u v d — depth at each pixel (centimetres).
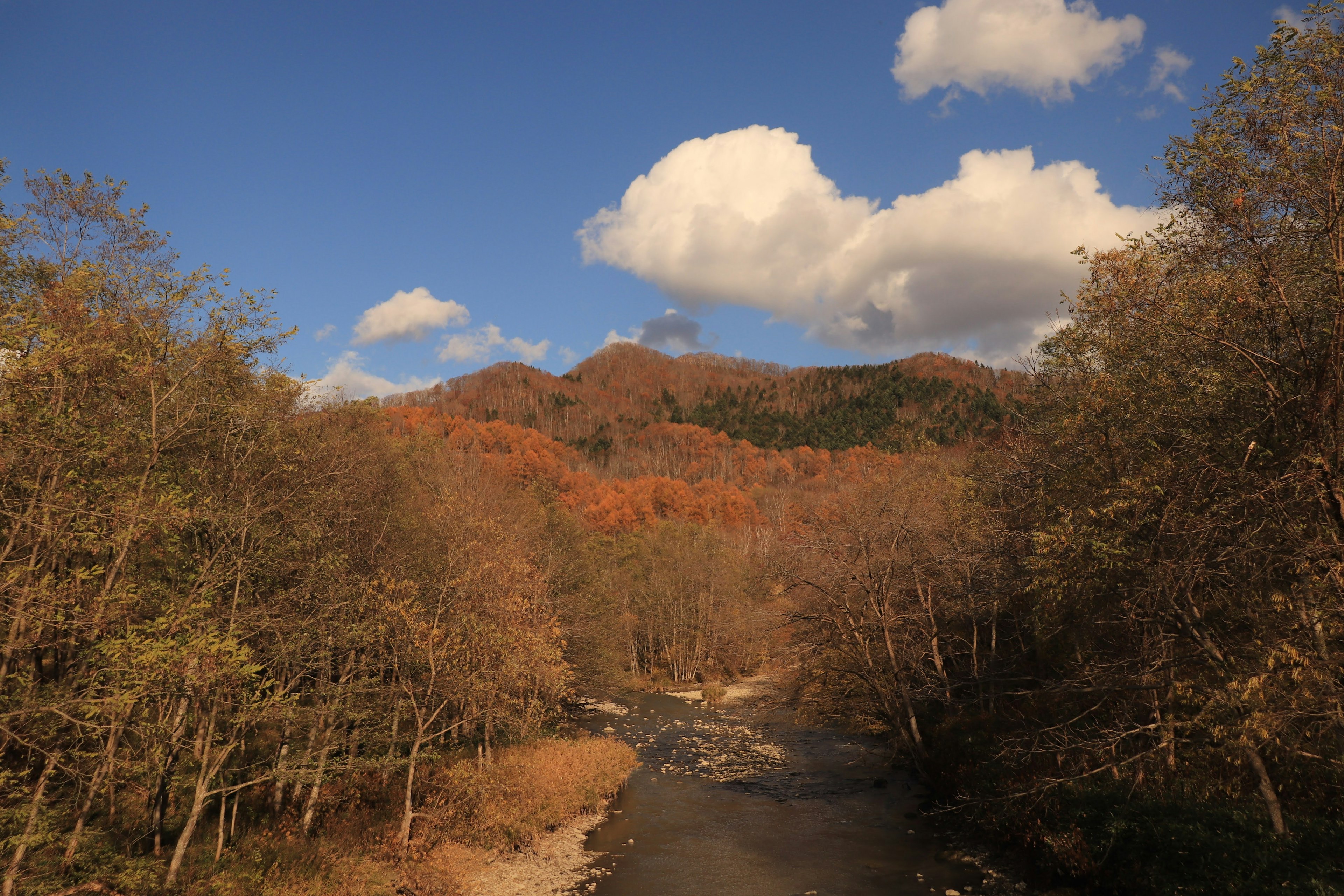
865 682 2797
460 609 1955
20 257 1410
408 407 10356
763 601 4297
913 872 1869
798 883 1809
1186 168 1220
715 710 4656
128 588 1223
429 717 2098
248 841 1628
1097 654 1731
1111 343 1386
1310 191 1097
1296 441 1148
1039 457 1747
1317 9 1114
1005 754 2005
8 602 1109
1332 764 1344
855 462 13662
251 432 1633
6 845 1081
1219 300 1223
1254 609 1286
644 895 1752
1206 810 1495
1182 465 1269
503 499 4422
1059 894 1625
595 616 4200
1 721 1077
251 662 1546
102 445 1253
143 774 1322
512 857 1978
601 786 2525
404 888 1684
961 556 2403
